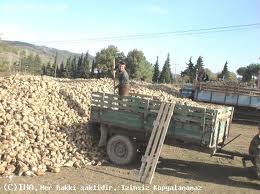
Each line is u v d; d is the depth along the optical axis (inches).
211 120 364.2
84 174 366.3
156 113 392.8
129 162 406.0
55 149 399.5
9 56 3302.2
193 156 475.2
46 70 3230.8
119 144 412.2
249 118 905.5
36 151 386.0
